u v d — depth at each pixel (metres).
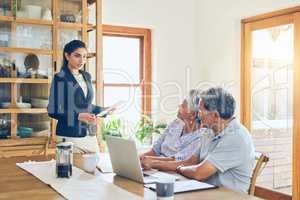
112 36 4.23
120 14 4.10
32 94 3.44
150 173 2.21
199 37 4.56
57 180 1.98
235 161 2.10
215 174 2.12
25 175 2.11
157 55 4.36
